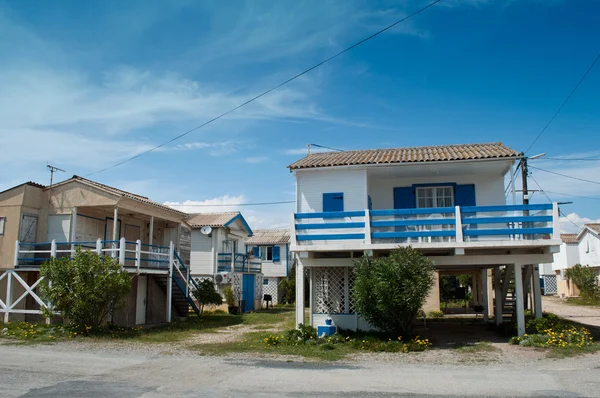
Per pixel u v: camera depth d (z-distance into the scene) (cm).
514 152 1562
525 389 862
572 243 4638
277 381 932
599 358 1190
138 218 2342
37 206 1962
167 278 2153
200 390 859
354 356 1236
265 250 4003
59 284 1597
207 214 3322
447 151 1756
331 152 2028
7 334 1570
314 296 1702
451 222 1472
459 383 914
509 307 2133
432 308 2625
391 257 1412
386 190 1805
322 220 1684
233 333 1780
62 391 849
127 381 931
